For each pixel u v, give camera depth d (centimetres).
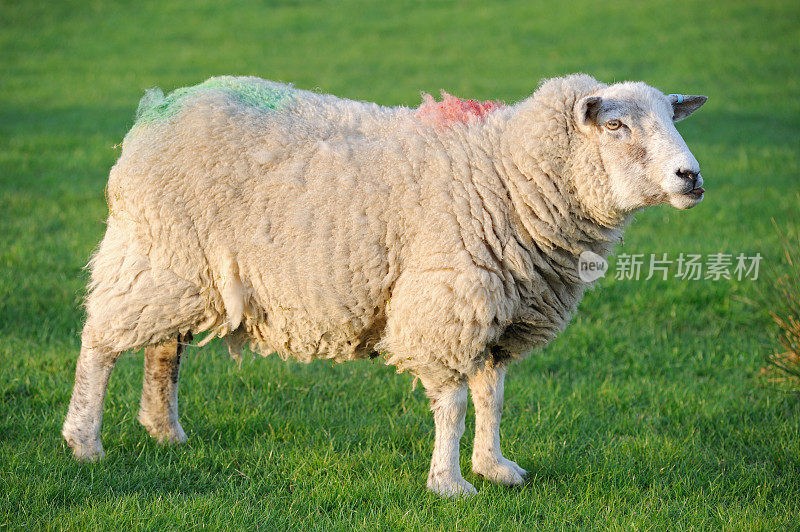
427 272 649
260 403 900
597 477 761
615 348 1096
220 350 1045
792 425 870
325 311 675
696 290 1272
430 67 3312
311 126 696
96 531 621
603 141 654
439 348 660
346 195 661
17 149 2089
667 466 788
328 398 944
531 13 4256
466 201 660
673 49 3497
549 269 683
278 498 699
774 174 1980
